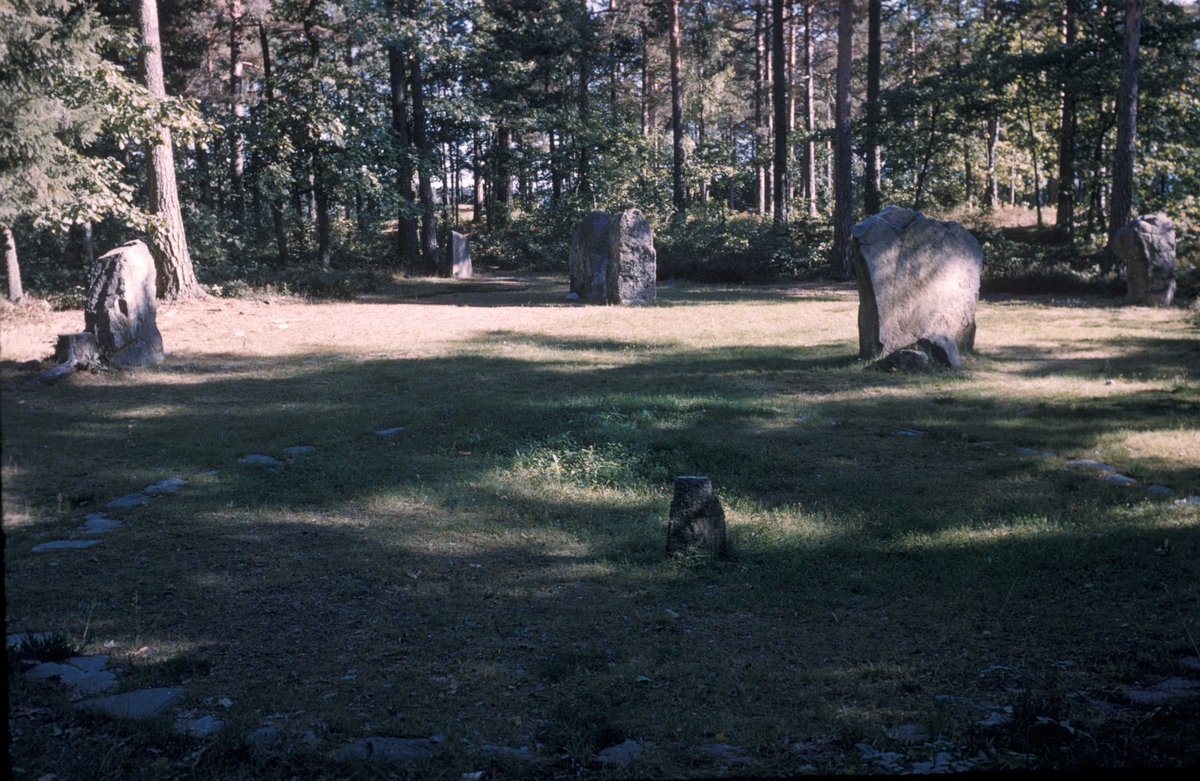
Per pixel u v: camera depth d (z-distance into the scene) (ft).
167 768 11.21
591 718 12.45
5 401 37.70
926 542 20.35
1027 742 11.16
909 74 140.15
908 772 10.51
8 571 18.86
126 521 22.57
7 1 49.88
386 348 53.21
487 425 32.78
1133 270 71.05
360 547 20.70
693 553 19.66
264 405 37.24
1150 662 13.94
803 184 169.07
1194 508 21.98
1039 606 16.58
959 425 31.99
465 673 14.21
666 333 58.34
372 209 125.90
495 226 163.22
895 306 44.96
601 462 27.61
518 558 20.02
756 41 169.17
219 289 74.33
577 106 169.07
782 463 27.58
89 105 57.36
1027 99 110.01
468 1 115.24
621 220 75.77
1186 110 104.73
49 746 11.67
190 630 16.06
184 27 116.57
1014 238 115.44
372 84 121.60
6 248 62.13
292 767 11.21
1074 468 26.43
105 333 45.65
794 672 14.07
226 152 119.34
